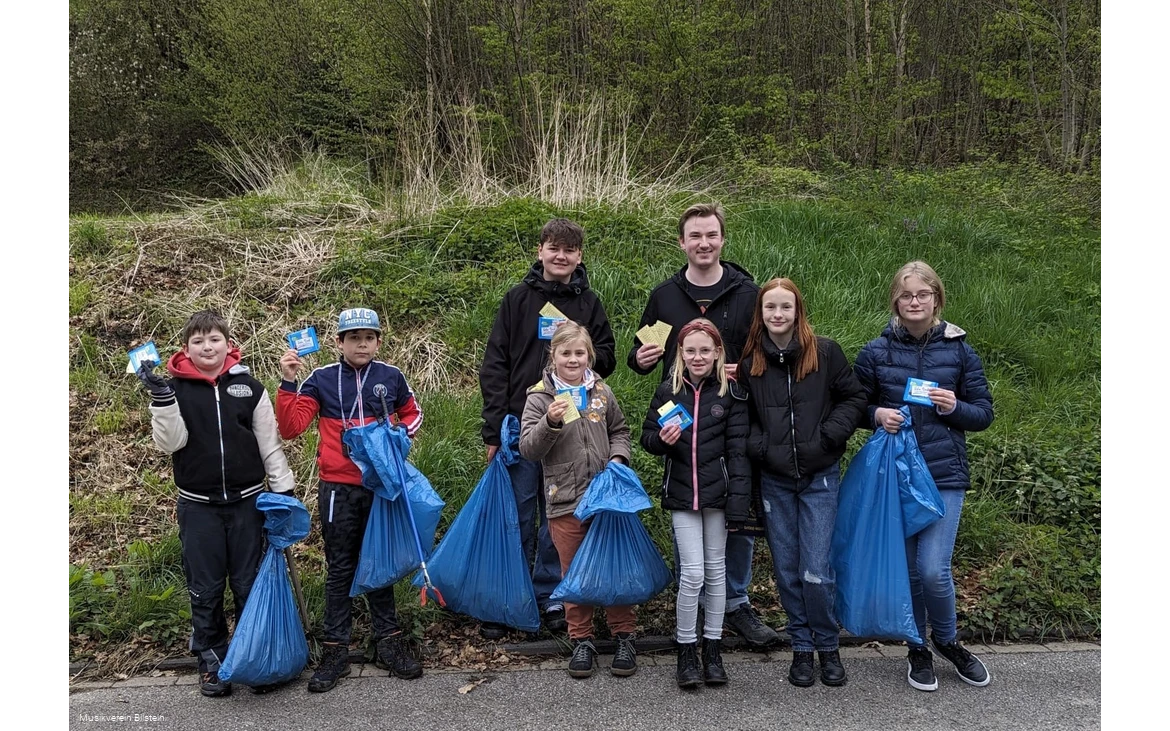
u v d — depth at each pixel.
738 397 3.74
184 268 6.92
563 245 4.09
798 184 10.21
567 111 9.90
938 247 8.11
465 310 6.52
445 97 11.43
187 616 4.11
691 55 12.07
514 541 3.99
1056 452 5.25
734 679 3.71
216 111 14.12
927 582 3.58
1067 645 4.04
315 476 5.12
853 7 14.76
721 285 4.07
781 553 3.72
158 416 3.50
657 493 4.95
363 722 3.38
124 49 14.58
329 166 10.80
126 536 4.72
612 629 3.86
